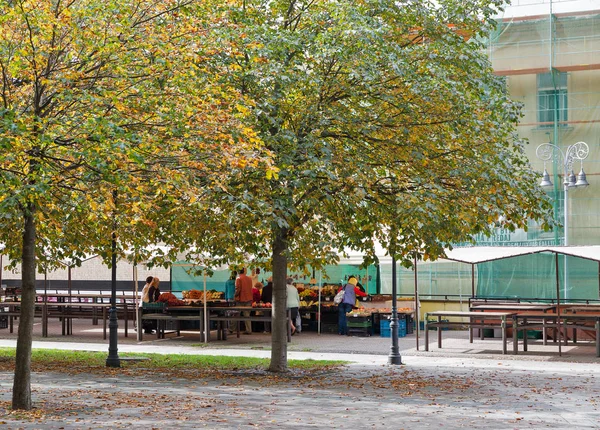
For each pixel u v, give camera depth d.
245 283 28.27
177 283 35.44
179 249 19.81
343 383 16.64
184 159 11.92
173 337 28.67
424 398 14.55
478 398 14.57
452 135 16.88
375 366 19.94
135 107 11.70
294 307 28.91
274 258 18.36
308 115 15.95
